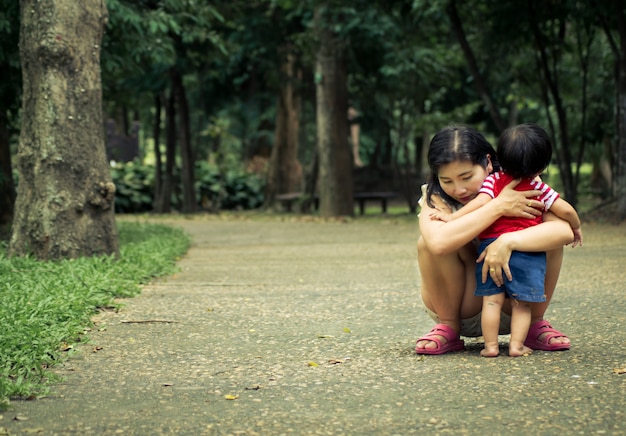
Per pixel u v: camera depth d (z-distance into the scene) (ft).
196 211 82.94
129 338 17.06
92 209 28.86
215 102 97.09
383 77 73.26
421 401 11.87
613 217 53.26
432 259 14.12
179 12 45.62
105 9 29.50
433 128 73.36
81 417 11.40
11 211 46.26
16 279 22.62
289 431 10.63
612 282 24.29
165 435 10.54
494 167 14.26
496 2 56.29
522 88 72.23
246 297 23.02
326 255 37.17
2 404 11.76
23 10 28.60
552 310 19.44
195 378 13.65
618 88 52.54
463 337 16.65
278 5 70.08
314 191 79.66
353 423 10.92
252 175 105.19
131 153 105.40
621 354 14.40
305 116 89.97
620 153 52.70
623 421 10.67
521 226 13.87
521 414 11.09
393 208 92.07
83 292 20.99
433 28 69.31
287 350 15.76
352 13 63.36
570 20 56.54
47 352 15.12
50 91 28.40
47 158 28.35
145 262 29.35
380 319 19.16
